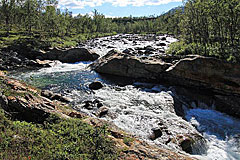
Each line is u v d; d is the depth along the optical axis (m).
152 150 8.14
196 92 19.72
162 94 19.28
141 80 24.19
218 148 11.96
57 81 24.03
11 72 28.55
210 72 18.84
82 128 8.52
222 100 17.67
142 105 16.91
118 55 27.66
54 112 9.80
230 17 21.64
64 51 37.66
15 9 64.00
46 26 63.88
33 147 6.53
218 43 24.59
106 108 15.59
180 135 12.15
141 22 126.00
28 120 9.00
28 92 10.93
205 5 24.88
